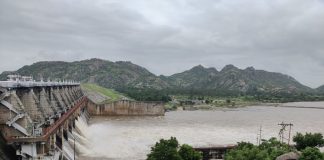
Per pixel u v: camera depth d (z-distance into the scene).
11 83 66.56
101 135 145.62
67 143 100.81
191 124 192.62
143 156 108.00
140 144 127.81
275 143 102.44
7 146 64.81
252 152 85.44
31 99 76.06
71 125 119.00
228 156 89.44
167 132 159.75
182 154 83.75
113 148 119.25
